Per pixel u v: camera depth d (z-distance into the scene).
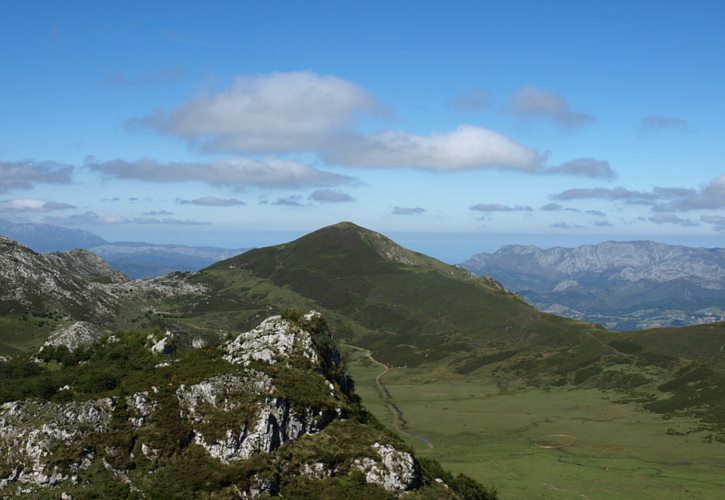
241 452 104.06
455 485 123.00
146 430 104.94
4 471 95.50
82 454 98.94
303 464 104.81
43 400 108.12
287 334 136.38
